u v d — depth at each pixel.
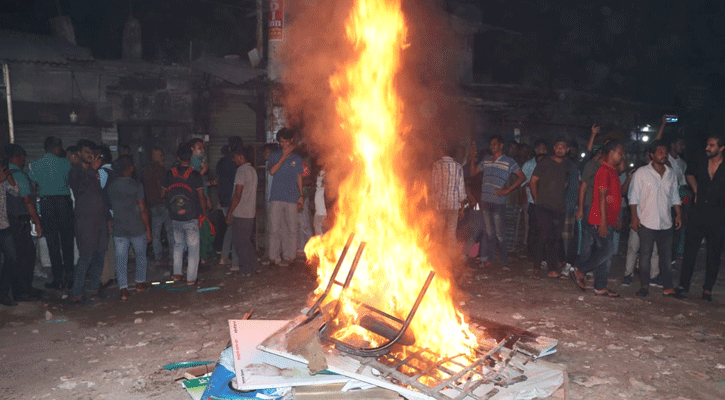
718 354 5.29
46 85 12.27
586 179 7.67
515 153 11.80
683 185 9.01
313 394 3.75
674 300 7.18
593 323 6.21
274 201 8.88
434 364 3.98
